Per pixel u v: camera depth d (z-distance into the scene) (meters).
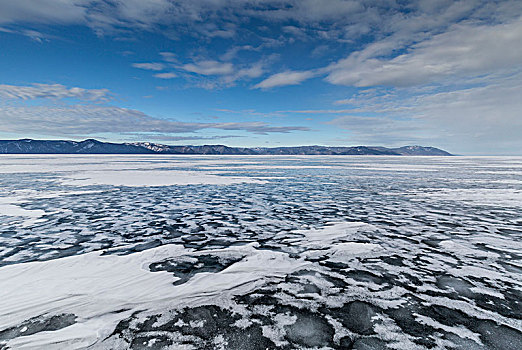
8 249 4.93
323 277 3.91
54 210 8.23
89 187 13.38
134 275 3.93
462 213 7.95
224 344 2.54
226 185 14.46
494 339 2.60
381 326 2.80
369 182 15.89
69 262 4.36
